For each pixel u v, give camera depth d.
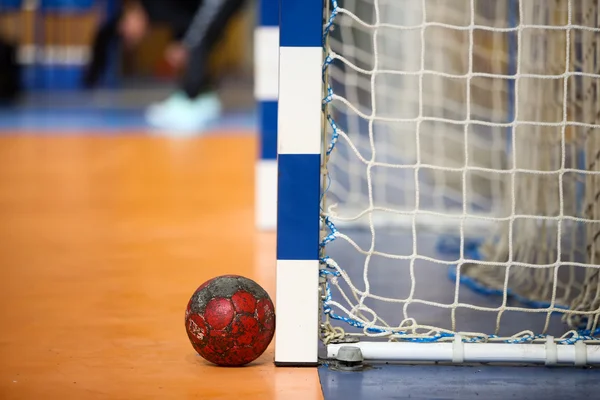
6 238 5.56
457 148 6.62
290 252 2.91
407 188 6.53
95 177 8.78
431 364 3.00
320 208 2.96
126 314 3.68
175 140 12.76
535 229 4.00
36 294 4.05
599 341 3.02
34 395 2.64
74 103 18.81
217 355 2.90
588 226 3.49
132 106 18.66
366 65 6.55
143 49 24.27
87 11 19.67
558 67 3.90
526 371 2.92
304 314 2.92
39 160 10.17
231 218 6.50
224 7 14.42
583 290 3.56
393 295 3.96
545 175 3.98
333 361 2.99
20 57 19.69
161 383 2.75
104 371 2.89
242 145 12.17
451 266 4.49
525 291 3.95
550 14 3.83
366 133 7.89
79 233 5.77
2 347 3.18
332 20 2.95
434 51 6.08
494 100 5.53
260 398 2.61
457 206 6.54
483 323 3.46
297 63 2.89
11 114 16.52
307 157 2.90
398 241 5.49
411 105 6.50
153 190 7.95
